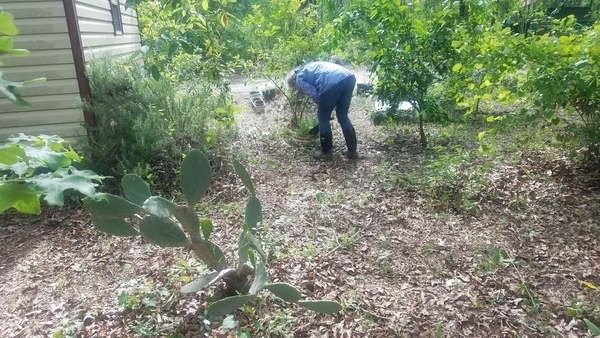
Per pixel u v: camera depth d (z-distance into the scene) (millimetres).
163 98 5414
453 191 4484
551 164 5000
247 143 6449
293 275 3074
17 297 3020
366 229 3873
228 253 3424
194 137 5371
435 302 2818
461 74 5773
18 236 3965
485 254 3404
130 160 4766
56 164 1295
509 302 2807
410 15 5801
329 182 4969
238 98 10008
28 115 4934
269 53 7719
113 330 2580
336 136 6902
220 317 2623
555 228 3760
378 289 2965
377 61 5973
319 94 5562
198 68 6215
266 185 4996
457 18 5754
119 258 3494
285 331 2510
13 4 4582
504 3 7906
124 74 5246
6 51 943
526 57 4129
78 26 4898
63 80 4922
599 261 3238
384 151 6125
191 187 2414
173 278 3014
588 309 2680
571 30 4730
